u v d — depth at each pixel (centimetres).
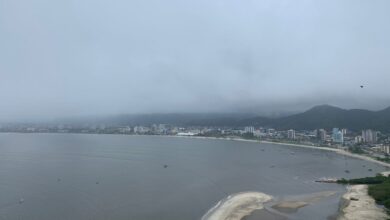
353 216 9256
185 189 13275
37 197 11644
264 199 11444
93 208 10381
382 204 10381
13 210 10106
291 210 10169
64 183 14012
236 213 9862
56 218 9362
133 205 10781
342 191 12800
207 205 10900
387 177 14625
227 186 13900
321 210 10150
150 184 14138
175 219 9425
